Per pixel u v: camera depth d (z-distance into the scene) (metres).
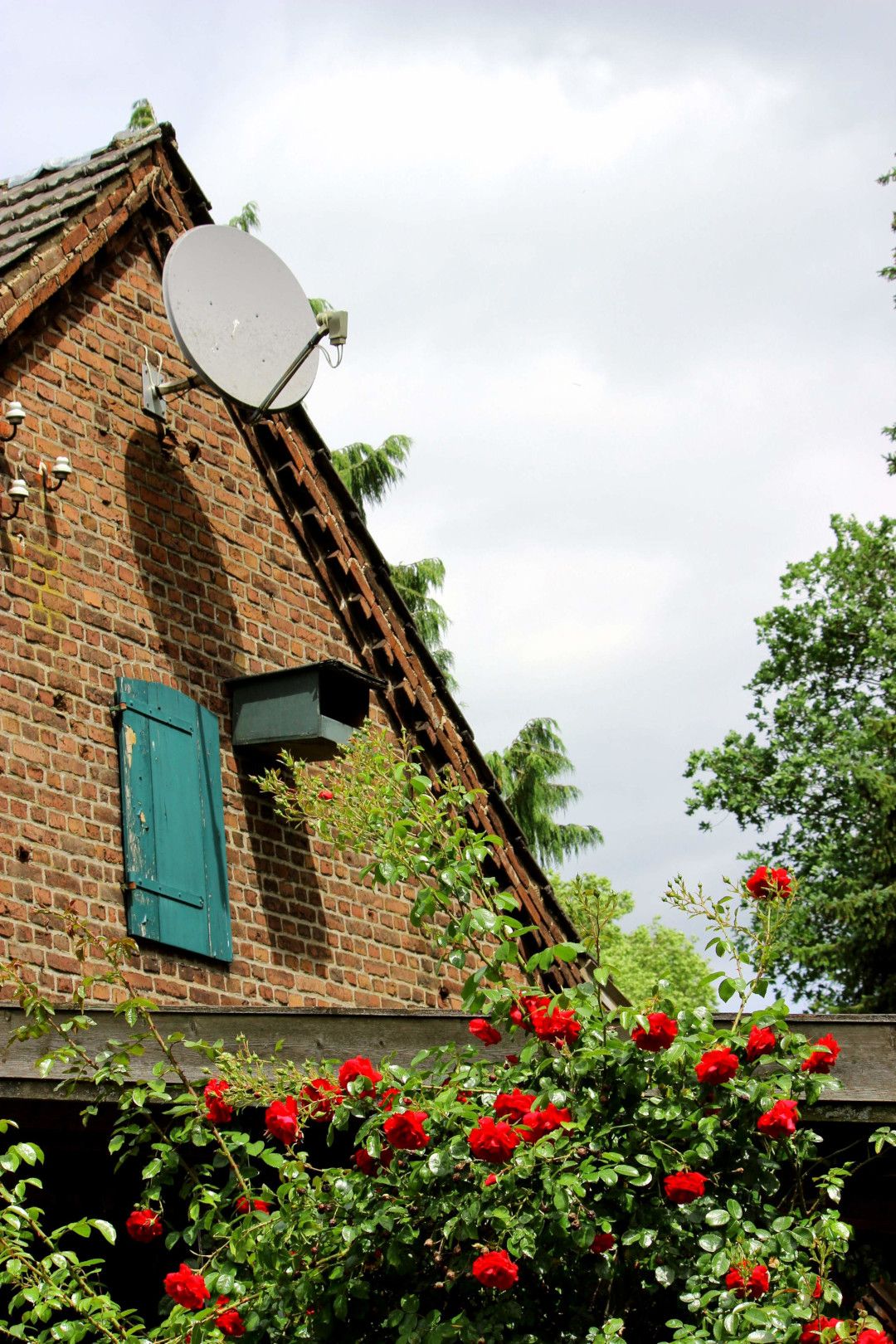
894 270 30.00
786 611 32.03
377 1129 4.88
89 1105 5.67
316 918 9.62
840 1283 5.20
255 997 8.96
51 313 8.94
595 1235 4.70
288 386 9.77
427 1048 5.71
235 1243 4.88
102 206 9.44
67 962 7.73
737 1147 4.93
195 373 9.72
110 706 8.54
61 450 8.72
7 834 7.64
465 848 5.65
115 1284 6.23
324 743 9.21
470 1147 4.65
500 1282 4.43
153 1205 6.20
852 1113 5.15
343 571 10.68
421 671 11.16
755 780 31.08
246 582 9.88
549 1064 4.99
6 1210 5.00
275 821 9.57
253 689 9.44
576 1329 4.73
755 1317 4.36
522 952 11.11
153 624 9.01
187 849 8.72
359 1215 4.86
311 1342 4.88
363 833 6.23
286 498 10.46
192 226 10.23
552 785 23.02
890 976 28.62
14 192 10.50
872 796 29.88
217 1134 5.20
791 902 5.36
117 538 8.93
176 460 9.57
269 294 9.80
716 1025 5.19
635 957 40.06
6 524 8.23
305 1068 5.41
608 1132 4.83
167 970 8.38
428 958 10.44
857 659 31.66
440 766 11.03
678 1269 4.70
